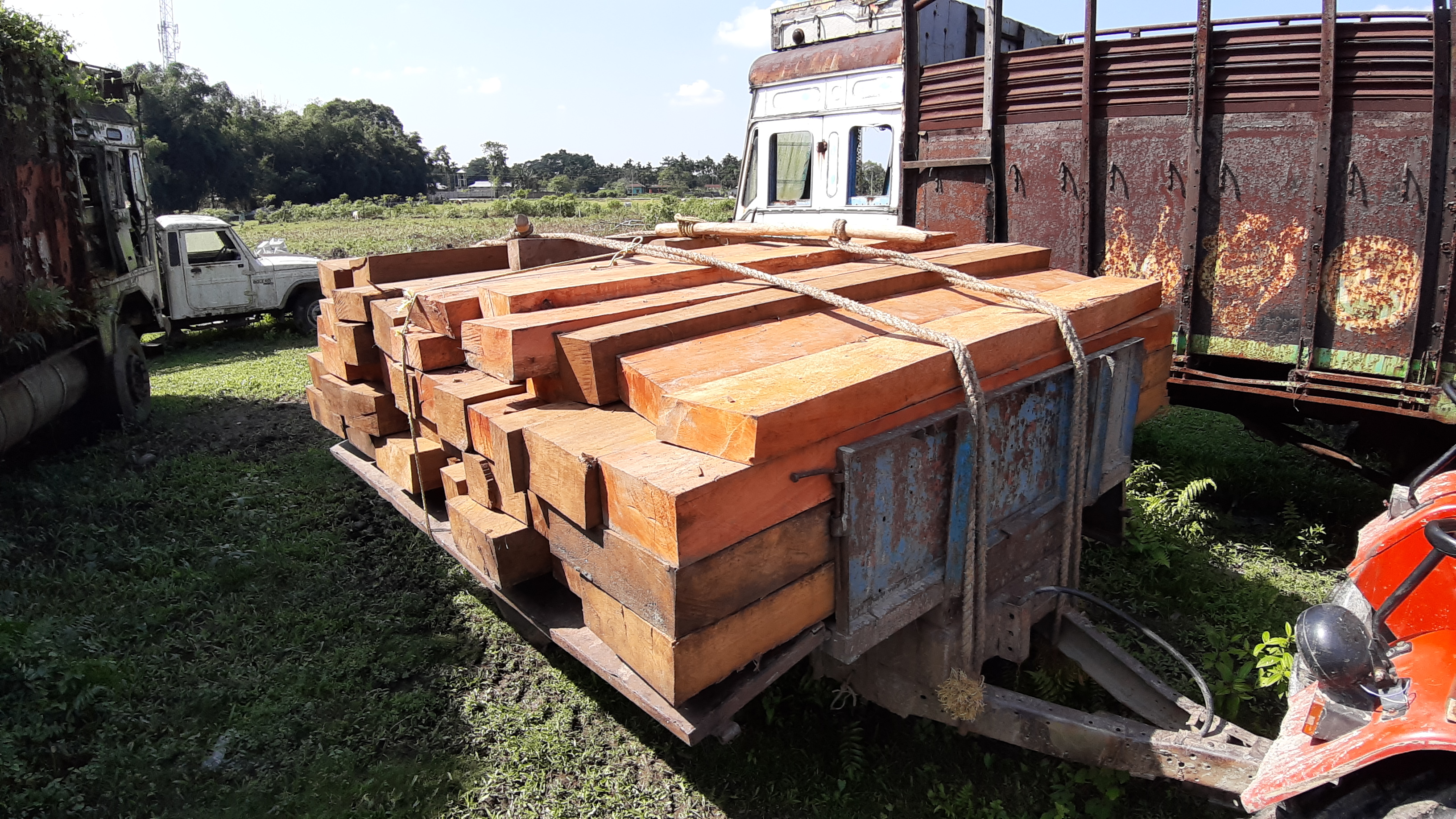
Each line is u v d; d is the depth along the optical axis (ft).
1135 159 16.33
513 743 10.72
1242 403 16.47
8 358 18.65
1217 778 8.02
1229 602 13.65
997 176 18.70
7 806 9.23
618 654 7.30
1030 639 10.75
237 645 12.92
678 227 13.64
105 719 10.91
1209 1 14.71
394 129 368.48
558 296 9.26
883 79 23.32
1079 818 9.44
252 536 16.57
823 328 9.32
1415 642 7.12
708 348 8.42
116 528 16.67
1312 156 14.20
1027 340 9.37
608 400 8.16
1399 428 14.60
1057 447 10.28
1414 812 6.00
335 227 131.95
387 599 14.37
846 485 7.32
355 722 11.14
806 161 26.55
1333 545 16.20
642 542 6.54
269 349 38.37
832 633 7.81
